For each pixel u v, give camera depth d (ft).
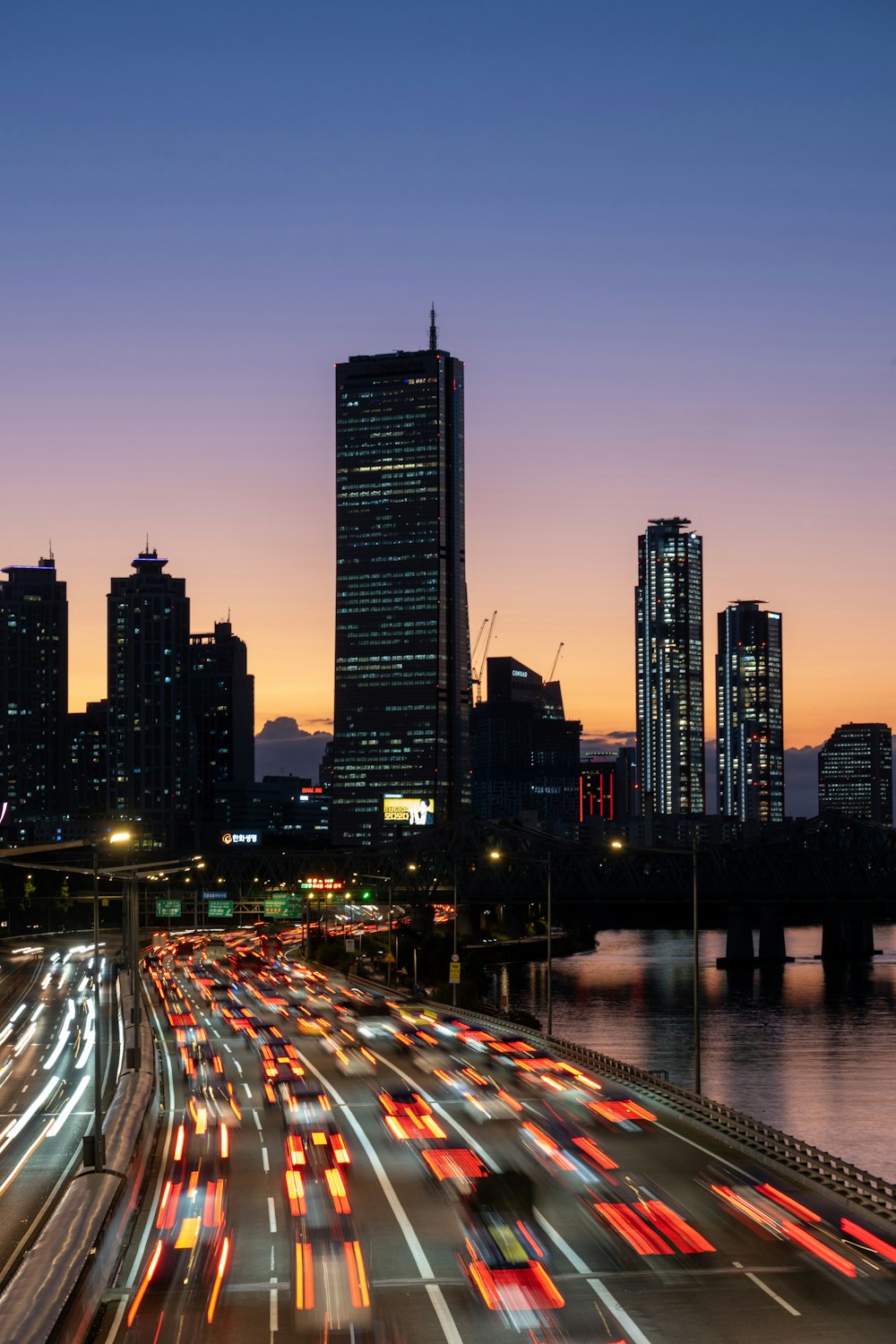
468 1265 170.09
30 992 625.82
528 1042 416.26
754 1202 202.69
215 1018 493.77
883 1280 164.14
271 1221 192.03
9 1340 137.80
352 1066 362.12
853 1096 484.74
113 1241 181.57
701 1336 145.18
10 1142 274.77
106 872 420.77
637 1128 266.16
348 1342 143.13
